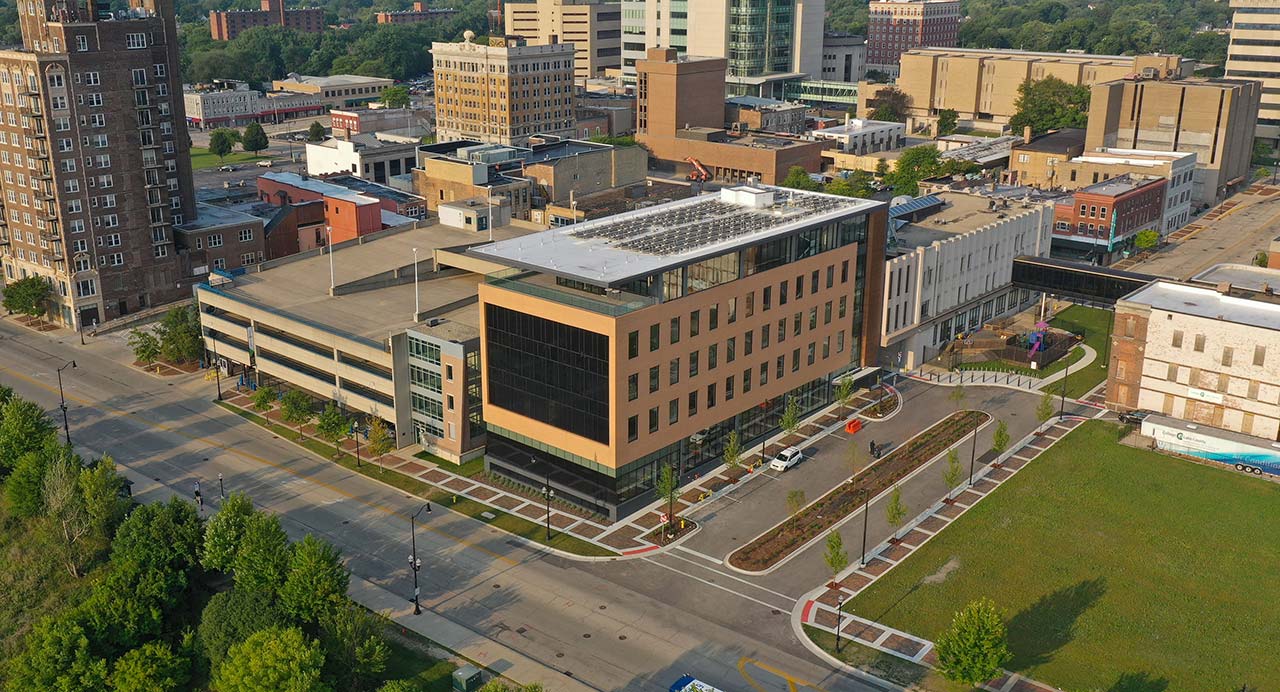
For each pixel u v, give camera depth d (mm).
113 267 174750
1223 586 100750
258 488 121250
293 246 198000
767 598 99625
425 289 153125
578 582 102375
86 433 135250
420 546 108938
